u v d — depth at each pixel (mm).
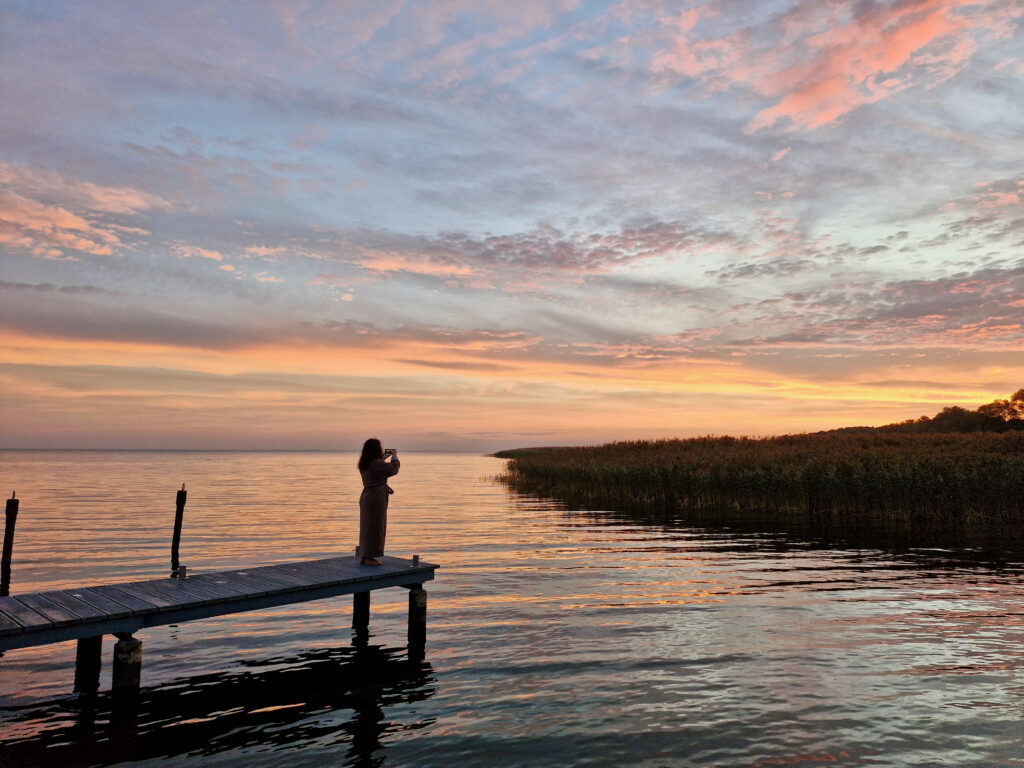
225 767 5895
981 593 12969
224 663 8992
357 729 6723
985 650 9211
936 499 25656
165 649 9656
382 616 11625
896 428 67375
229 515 29672
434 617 11414
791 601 12367
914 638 9828
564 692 7691
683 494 34438
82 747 6352
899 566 16078
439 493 44719
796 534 22266
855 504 27906
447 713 7117
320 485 57438
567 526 25109
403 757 6062
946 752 6035
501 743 6328
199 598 8531
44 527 24516
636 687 7824
